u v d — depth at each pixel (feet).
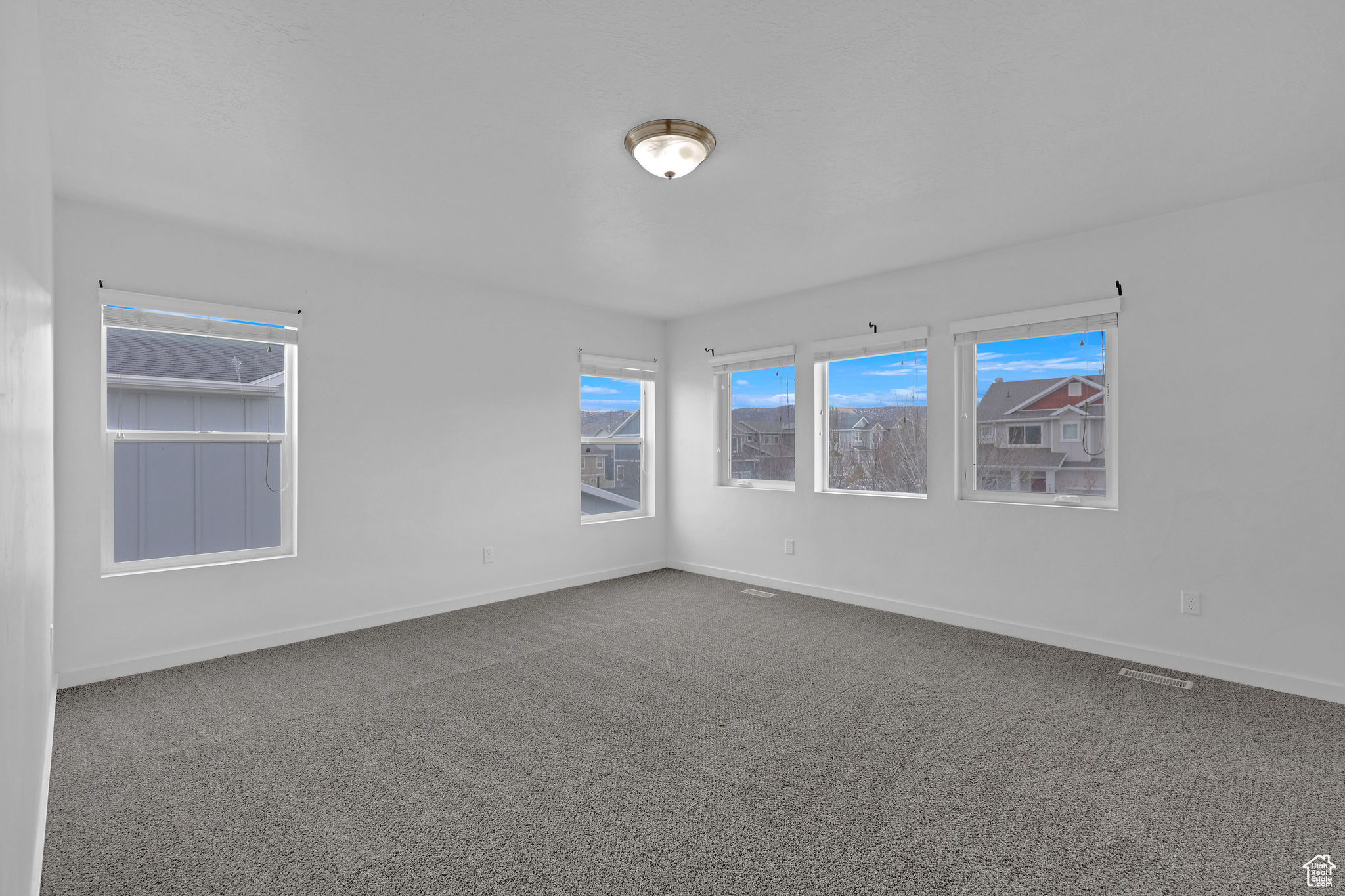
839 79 6.97
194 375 11.78
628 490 19.15
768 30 6.13
